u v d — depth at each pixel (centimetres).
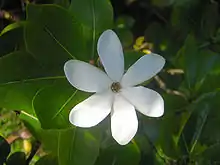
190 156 28
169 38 34
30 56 24
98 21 26
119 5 39
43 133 25
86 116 23
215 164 29
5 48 26
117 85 24
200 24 33
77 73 23
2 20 33
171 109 28
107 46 23
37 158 28
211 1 35
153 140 28
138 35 38
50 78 24
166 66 33
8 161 28
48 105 23
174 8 34
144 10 39
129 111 24
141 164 28
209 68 30
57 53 24
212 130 28
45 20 24
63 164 24
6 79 24
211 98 28
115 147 26
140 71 24
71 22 24
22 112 25
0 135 27
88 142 25
